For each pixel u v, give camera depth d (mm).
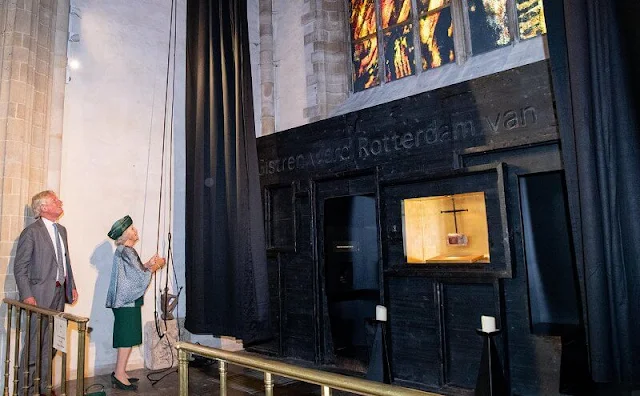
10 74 4395
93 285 4992
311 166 4941
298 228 5066
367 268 5031
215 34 5387
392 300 4113
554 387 3152
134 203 5434
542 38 4305
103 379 4602
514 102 3393
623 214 2559
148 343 5023
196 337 5477
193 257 5309
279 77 6562
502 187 3371
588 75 2709
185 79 6078
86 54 5238
